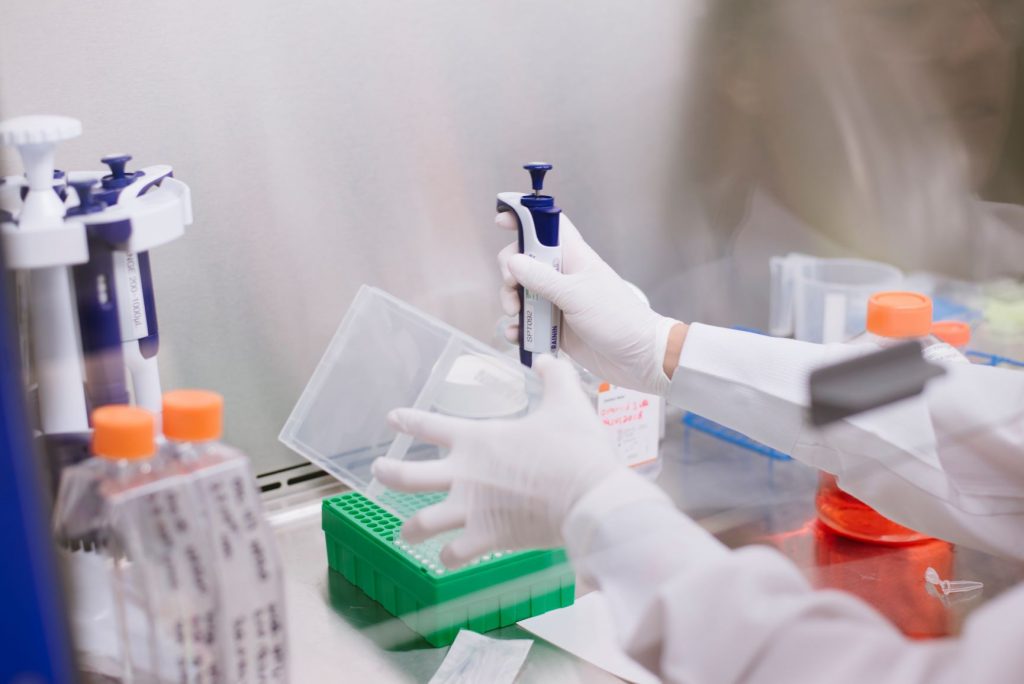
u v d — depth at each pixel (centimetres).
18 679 70
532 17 167
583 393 105
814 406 120
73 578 78
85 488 78
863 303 189
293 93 148
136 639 79
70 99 131
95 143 134
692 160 190
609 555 90
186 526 78
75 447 83
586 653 103
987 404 118
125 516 76
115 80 133
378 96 156
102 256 89
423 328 121
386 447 107
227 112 142
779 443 142
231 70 142
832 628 84
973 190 198
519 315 149
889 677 81
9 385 68
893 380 118
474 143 167
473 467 98
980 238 195
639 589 88
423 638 106
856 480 128
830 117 195
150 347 99
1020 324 175
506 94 169
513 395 110
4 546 68
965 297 187
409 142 161
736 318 200
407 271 166
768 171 195
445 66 161
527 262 143
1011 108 195
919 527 126
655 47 180
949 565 132
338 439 111
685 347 149
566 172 179
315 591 115
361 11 150
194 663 80
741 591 86
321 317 157
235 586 80
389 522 115
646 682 99
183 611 79
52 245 85
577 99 176
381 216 161
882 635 85
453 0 158
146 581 78
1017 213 195
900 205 201
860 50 191
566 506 94
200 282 144
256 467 152
